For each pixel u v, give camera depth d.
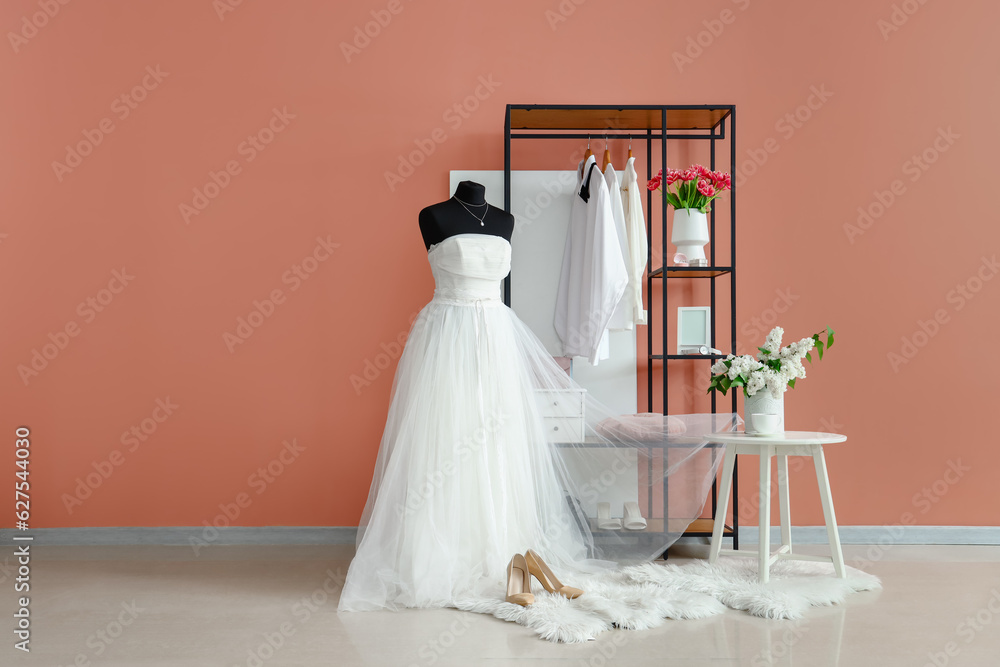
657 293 3.47
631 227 3.15
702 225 3.21
